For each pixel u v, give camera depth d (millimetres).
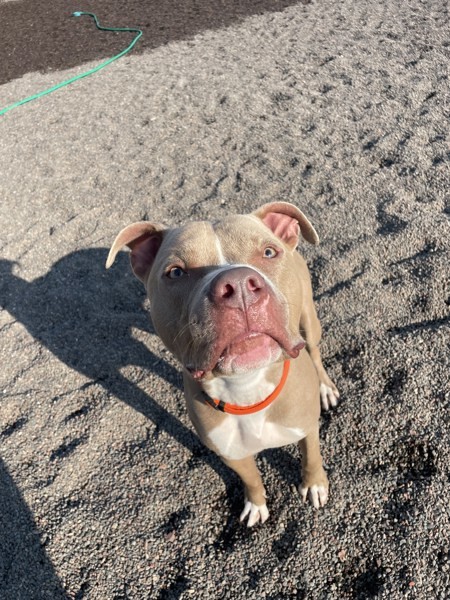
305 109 1286
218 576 574
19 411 791
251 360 394
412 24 1590
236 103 1381
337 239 917
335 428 679
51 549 626
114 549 616
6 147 1430
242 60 1609
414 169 1012
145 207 1116
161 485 668
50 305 947
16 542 641
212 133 1287
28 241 1097
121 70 1729
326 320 802
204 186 1129
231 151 1208
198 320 387
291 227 570
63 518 653
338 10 1824
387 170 1027
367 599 527
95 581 592
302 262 647
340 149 1123
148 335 856
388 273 838
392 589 529
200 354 396
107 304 925
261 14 1951
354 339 768
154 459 697
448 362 706
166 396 765
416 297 794
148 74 1657
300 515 607
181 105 1436
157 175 1197
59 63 1898
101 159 1292
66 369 834
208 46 1772
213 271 423
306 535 587
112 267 992
